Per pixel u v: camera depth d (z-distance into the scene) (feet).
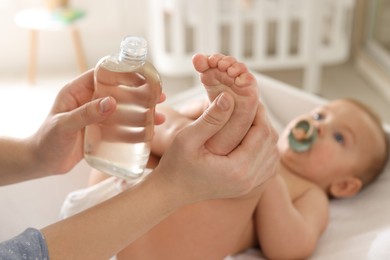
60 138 2.45
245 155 2.15
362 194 4.25
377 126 4.36
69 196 3.47
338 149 4.16
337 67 11.09
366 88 10.18
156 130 3.44
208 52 8.82
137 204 2.14
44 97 9.43
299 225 3.54
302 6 8.98
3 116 8.60
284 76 10.64
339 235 3.78
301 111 5.11
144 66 2.21
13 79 10.23
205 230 3.08
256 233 3.70
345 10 9.39
